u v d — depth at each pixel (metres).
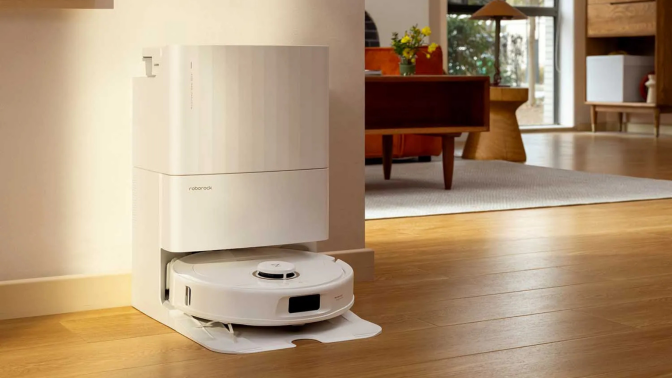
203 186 1.75
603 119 8.88
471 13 8.44
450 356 1.59
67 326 1.80
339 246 2.27
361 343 1.67
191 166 1.74
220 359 1.57
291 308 1.70
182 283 1.75
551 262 2.51
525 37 8.82
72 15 1.89
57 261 1.93
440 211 3.56
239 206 1.79
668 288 2.16
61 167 1.91
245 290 1.66
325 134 1.87
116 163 1.96
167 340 1.70
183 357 1.58
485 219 3.37
